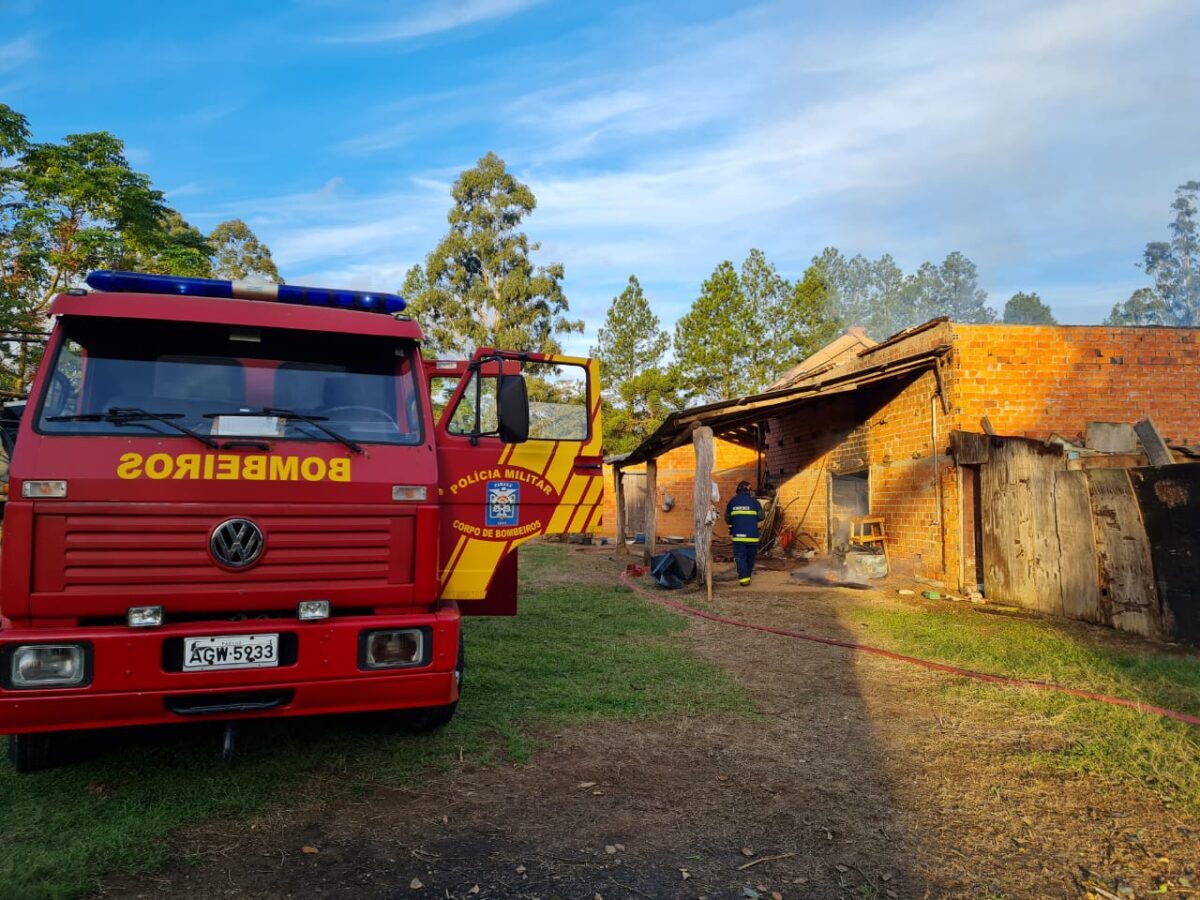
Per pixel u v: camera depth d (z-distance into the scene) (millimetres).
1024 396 11281
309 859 3250
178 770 4129
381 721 5004
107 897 2908
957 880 3172
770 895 3037
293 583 3811
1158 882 3156
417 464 4156
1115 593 8328
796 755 4625
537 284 38156
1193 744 4656
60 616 3496
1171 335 11586
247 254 39375
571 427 4934
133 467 3621
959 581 11031
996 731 5062
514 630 8375
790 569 14664
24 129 15383
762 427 19406
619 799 3947
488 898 2969
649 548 15281
